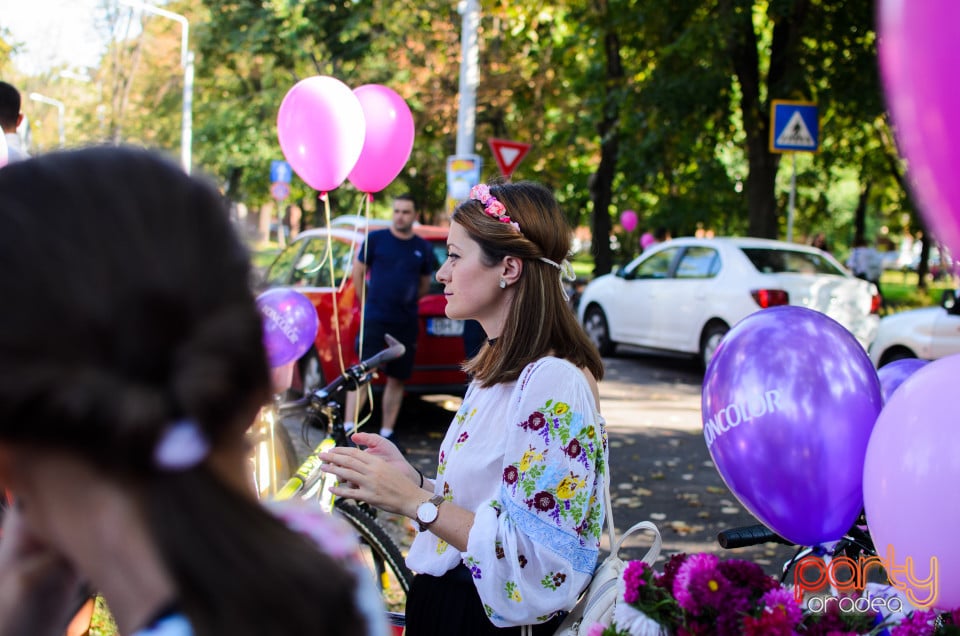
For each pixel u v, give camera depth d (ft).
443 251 23.86
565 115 65.92
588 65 57.06
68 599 2.60
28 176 2.23
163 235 2.22
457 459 6.18
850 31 39.70
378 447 6.76
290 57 68.59
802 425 5.58
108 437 2.10
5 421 2.09
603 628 5.10
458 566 6.32
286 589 2.29
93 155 2.34
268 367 2.43
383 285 21.17
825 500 5.65
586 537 5.88
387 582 11.21
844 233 128.67
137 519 2.25
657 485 18.99
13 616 2.53
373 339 21.20
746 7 36.96
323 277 24.02
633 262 38.34
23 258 2.10
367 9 65.92
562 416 5.74
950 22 2.97
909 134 3.25
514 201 6.44
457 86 65.77
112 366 2.09
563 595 5.61
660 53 43.55
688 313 33.88
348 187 85.87
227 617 2.22
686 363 37.55
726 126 46.60
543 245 6.34
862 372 5.80
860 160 60.85
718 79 42.14
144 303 2.12
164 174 2.35
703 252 34.42
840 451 5.57
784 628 4.57
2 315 2.06
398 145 14.49
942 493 4.88
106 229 2.16
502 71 64.69
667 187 61.67
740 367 5.87
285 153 13.29
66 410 2.05
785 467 5.61
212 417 2.22
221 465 2.38
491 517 5.67
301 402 10.62
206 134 83.51
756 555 14.84
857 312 31.76
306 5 65.41
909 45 3.10
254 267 2.42
